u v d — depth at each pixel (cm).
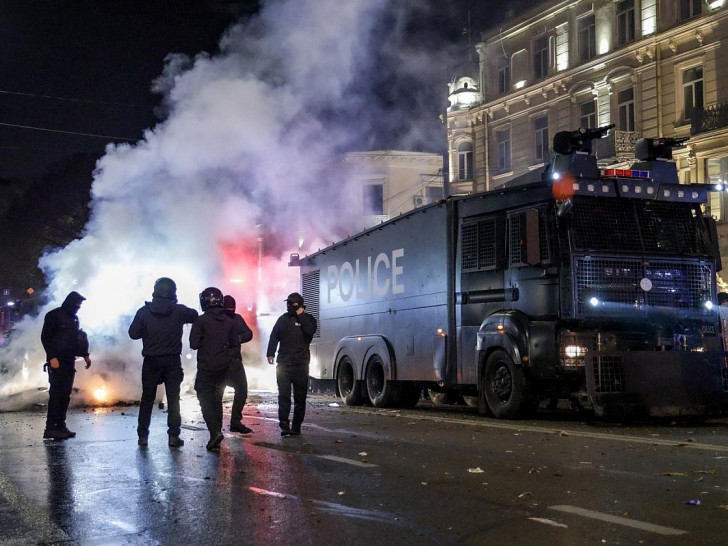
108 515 631
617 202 1302
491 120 4050
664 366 1228
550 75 3681
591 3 3503
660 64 3200
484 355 1405
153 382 1033
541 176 1359
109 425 1312
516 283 1343
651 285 1288
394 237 1716
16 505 672
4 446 1042
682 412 1230
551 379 1298
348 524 588
